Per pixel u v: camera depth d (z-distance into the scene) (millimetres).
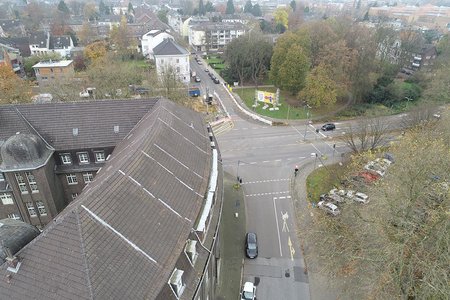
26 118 39781
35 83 93125
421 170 28969
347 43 86188
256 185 50062
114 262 19094
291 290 32906
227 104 81625
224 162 56406
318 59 84938
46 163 37094
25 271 19344
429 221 27781
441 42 115250
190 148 34531
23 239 24359
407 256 27203
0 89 65688
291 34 87000
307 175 52688
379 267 27828
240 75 94500
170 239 22984
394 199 29188
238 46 94312
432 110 62000
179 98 74375
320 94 71438
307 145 62406
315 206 44812
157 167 27875
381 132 56781
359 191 43062
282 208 44938
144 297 18984
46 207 38406
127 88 75750
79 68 103188
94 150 40312
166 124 34688
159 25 143875
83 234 18781
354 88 79500
